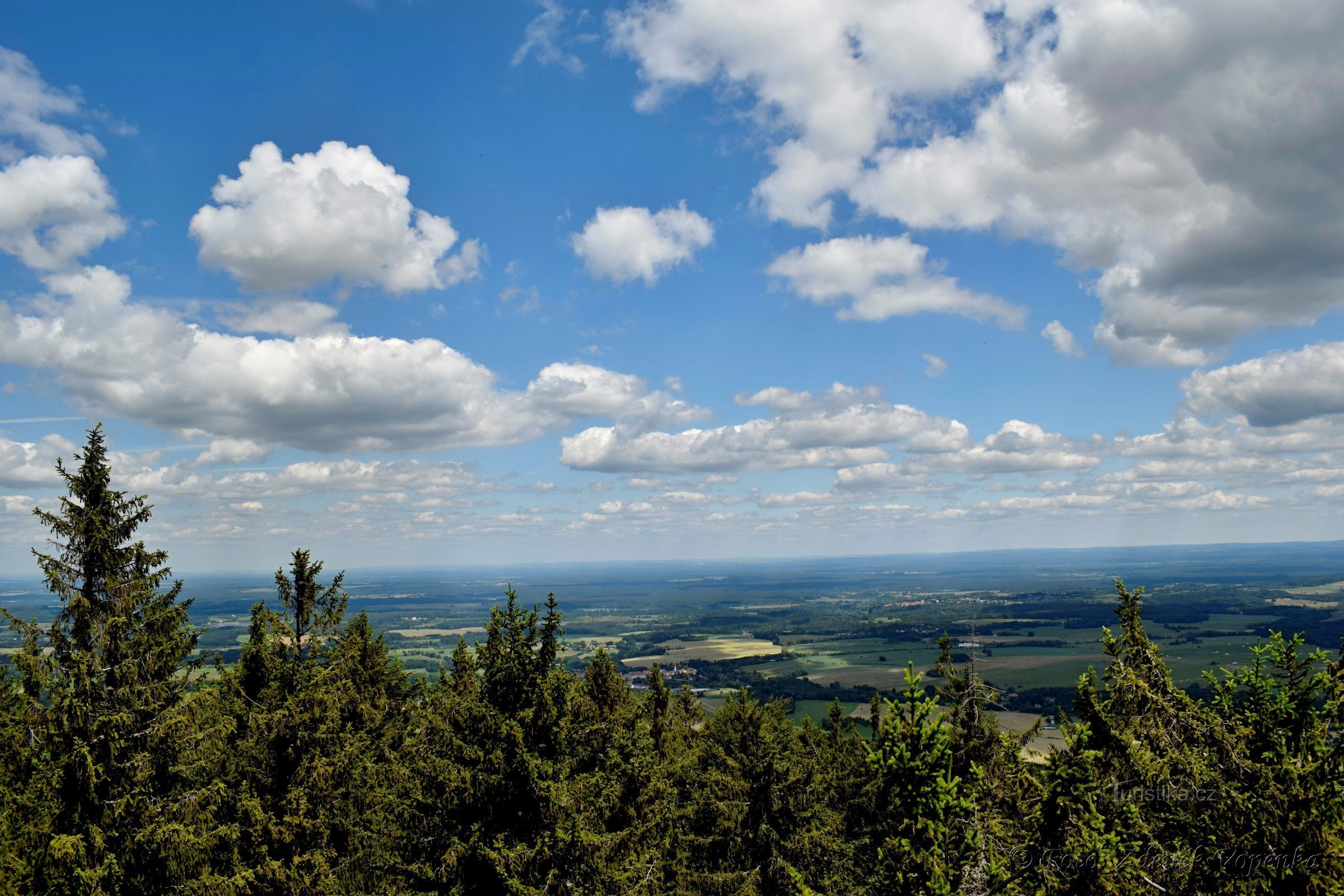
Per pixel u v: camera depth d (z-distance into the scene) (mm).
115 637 20094
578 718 21109
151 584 21078
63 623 20031
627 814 21562
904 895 11594
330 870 21328
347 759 22625
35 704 19375
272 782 22125
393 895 19484
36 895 18797
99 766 19062
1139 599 14797
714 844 26625
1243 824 12117
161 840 19203
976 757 19875
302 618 23984
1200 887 12008
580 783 19516
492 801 18938
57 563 19875
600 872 19172
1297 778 11742
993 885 11281
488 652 20281
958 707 21406
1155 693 13883
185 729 20656
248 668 24422
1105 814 12867
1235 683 14227
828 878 25094
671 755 30281
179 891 19859
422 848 19312
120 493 20953
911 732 11805
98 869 18516
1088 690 14992
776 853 25422
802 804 26906
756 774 26953
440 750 19859
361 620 31734
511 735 18922
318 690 22500
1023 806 12602
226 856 21094
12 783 20031
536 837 18562
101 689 19922
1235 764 12859
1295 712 12891
